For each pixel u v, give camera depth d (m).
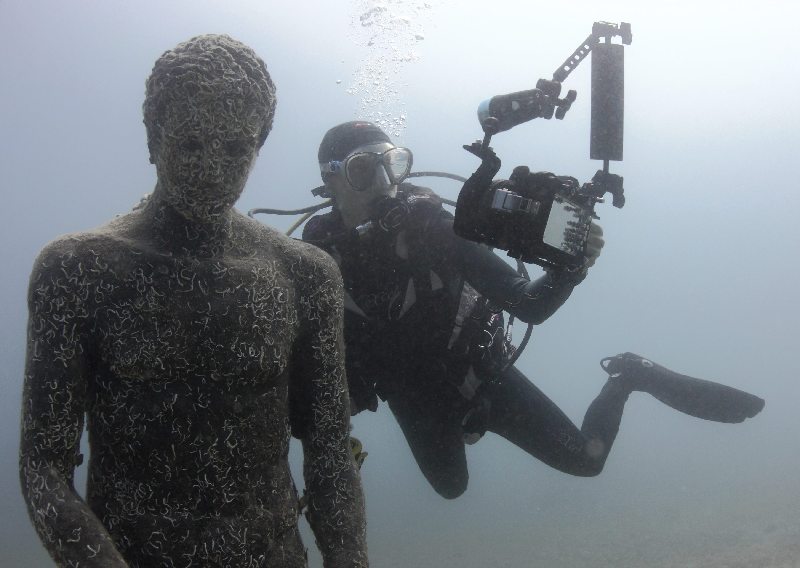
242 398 1.34
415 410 3.73
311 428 1.60
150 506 1.30
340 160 3.44
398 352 3.50
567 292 2.91
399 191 3.62
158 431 1.28
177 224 1.29
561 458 4.48
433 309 3.45
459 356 3.52
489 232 2.57
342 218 3.54
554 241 2.58
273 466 1.43
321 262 1.55
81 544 1.15
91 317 1.24
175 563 1.28
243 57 1.18
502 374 3.58
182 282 1.28
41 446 1.21
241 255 1.39
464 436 3.80
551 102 2.61
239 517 1.34
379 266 3.40
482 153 2.52
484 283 3.41
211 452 1.30
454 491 4.27
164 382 1.28
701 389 4.94
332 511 1.54
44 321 1.22
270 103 1.22
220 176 1.17
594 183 2.76
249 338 1.33
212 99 1.11
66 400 1.22
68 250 1.24
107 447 1.31
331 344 1.56
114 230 1.31
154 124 1.17
